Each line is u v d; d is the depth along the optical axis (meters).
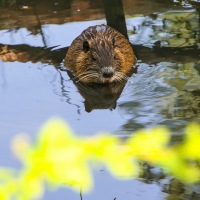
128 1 15.95
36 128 9.29
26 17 15.44
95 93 11.23
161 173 7.22
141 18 14.97
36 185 2.55
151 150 2.69
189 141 2.61
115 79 11.89
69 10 15.74
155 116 9.75
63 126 2.58
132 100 10.72
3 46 13.66
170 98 10.63
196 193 6.66
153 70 12.24
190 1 15.74
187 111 9.87
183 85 11.24
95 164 2.63
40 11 15.79
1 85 11.53
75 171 2.54
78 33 14.32
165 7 15.53
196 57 12.61
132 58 12.91
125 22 14.59
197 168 6.84
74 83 11.91
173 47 13.20
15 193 2.63
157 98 10.70
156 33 14.05
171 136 8.59
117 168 2.59
